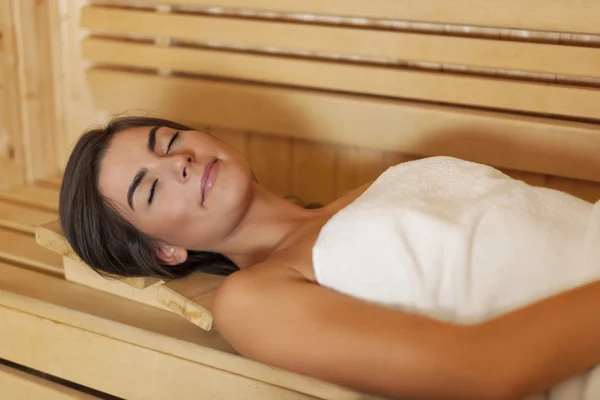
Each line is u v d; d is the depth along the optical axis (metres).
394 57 1.65
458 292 1.11
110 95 2.00
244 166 1.42
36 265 1.60
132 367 1.34
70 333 1.40
